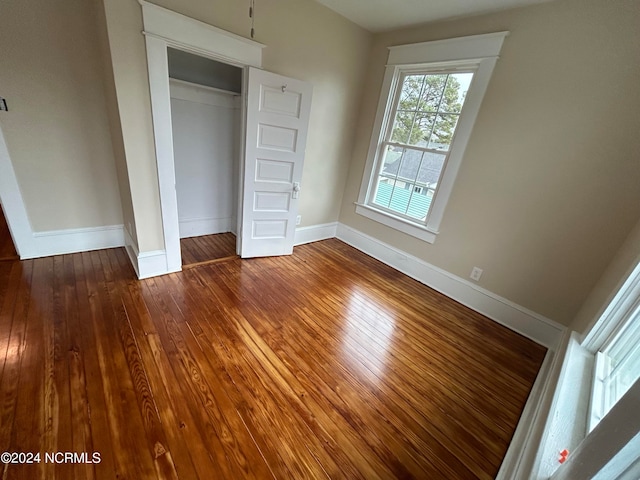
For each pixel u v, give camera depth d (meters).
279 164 2.79
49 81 2.11
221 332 1.94
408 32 2.78
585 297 2.05
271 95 2.48
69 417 1.28
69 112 2.26
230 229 3.84
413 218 3.08
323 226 3.79
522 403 1.70
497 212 2.42
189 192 3.30
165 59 1.95
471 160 2.51
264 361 1.75
